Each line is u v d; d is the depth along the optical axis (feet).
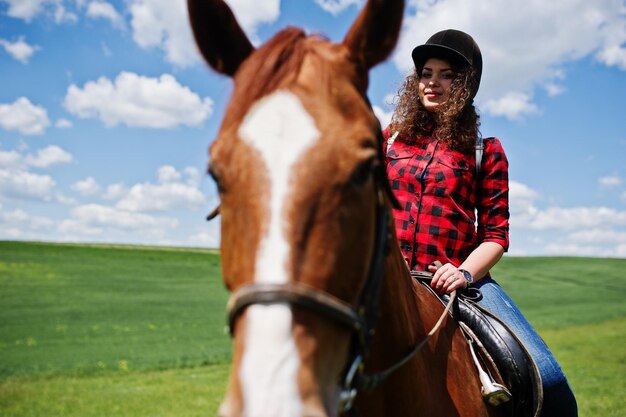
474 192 11.98
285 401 5.43
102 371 59.77
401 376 8.76
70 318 96.07
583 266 199.62
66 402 43.65
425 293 10.56
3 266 150.20
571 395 11.60
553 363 11.35
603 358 61.16
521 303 130.00
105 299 117.39
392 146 12.37
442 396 9.47
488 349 10.68
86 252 188.55
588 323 99.19
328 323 6.12
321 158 6.34
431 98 12.34
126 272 157.38
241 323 5.93
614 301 133.28
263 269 6.00
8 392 47.93
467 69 12.19
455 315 10.90
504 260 214.90
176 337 83.15
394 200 8.55
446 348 10.07
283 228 6.12
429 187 11.62
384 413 8.75
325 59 7.23
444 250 11.55
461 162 11.73
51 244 219.00
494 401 10.01
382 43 8.04
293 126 6.51
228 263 6.58
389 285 8.58
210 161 6.82
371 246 6.76
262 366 5.58
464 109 12.14
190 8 8.06
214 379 54.80
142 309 107.96
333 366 6.14
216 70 8.30
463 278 10.77
